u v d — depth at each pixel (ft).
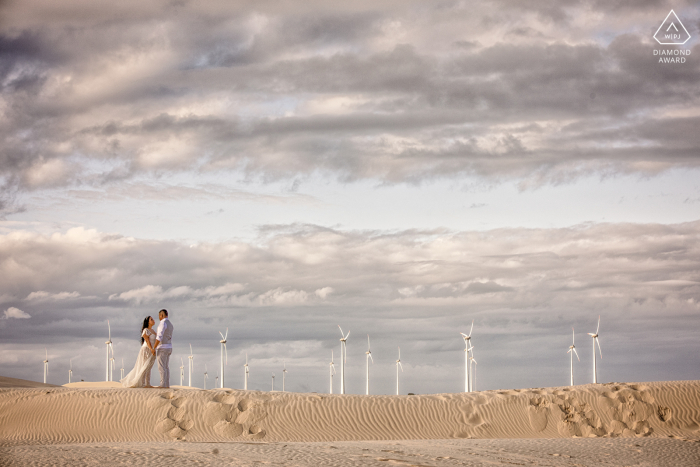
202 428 80.79
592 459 61.82
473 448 65.51
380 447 63.46
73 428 79.46
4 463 45.75
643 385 94.02
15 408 83.05
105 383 185.78
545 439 75.51
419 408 89.76
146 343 91.09
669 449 68.13
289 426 83.05
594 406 89.45
